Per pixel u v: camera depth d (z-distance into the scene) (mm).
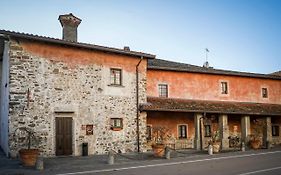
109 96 17031
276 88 26531
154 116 20500
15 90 14195
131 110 17766
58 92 15391
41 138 14672
